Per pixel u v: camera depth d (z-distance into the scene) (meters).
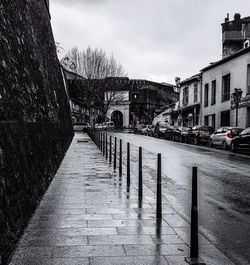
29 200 6.04
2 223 4.25
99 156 17.28
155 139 37.03
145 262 4.25
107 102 59.34
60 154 13.61
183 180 11.04
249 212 7.15
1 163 4.69
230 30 40.69
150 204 7.30
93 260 4.28
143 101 81.81
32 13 13.11
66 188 8.80
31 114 8.00
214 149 24.58
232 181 10.84
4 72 6.33
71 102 62.69
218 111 35.84
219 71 35.69
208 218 6.66
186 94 46.16
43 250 4.57
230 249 5.05
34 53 10.83
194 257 4.43
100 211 6.61
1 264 3.88
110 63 57.38
